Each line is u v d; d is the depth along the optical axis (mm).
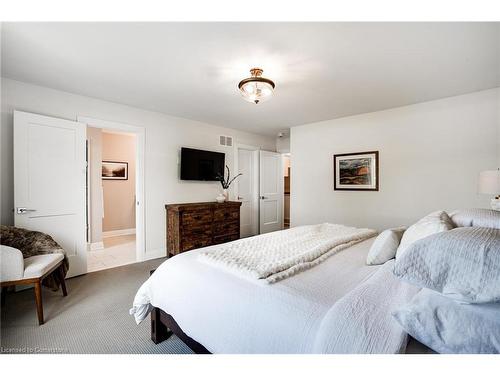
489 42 1867
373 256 1495
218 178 4551
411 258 831
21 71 2430
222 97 3133
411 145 3338
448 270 764
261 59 2156
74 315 2076
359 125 3826
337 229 2500
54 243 2475
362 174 3771
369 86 2727
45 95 2818
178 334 1496
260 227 5387
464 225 1368
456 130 3006
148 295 1668
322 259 1573
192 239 3754
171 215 3779
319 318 954
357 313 908
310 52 2035
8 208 2623
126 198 5746
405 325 804
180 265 1559
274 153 5723
